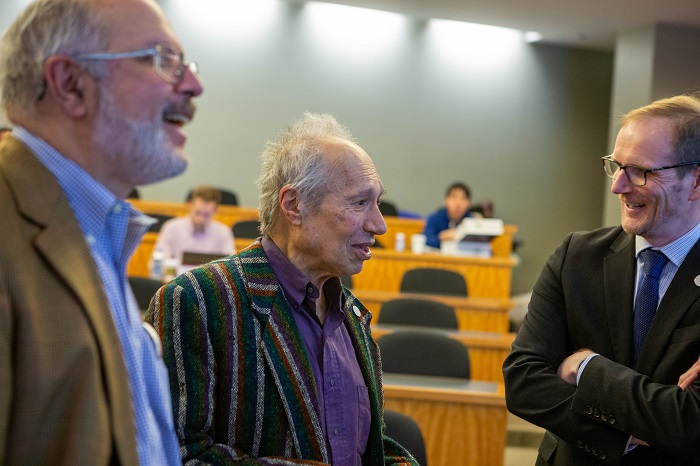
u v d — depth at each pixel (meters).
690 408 1.58
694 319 1.69
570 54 10.41
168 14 9.46
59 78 1.01
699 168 1.69
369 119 10.02
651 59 8.91
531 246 10.48
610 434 1.69
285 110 9.79
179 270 5.47
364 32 9.92
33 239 0.93
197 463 1.35
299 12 9.74
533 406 1.79
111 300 1.06
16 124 1.04
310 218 1.51
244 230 6.84
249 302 1.49
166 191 9.60
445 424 3.36
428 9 9.32
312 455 1.46
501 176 10.36
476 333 4.79
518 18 9.27
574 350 1.87
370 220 1.53
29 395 0.88
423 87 10.11
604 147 10.59
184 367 1.41
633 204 1.73
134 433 0.96
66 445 0.90
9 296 0.89
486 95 10.26
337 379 1.54
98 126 1.02
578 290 1.86
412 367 3.61
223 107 9.65
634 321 1.78
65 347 0.91
